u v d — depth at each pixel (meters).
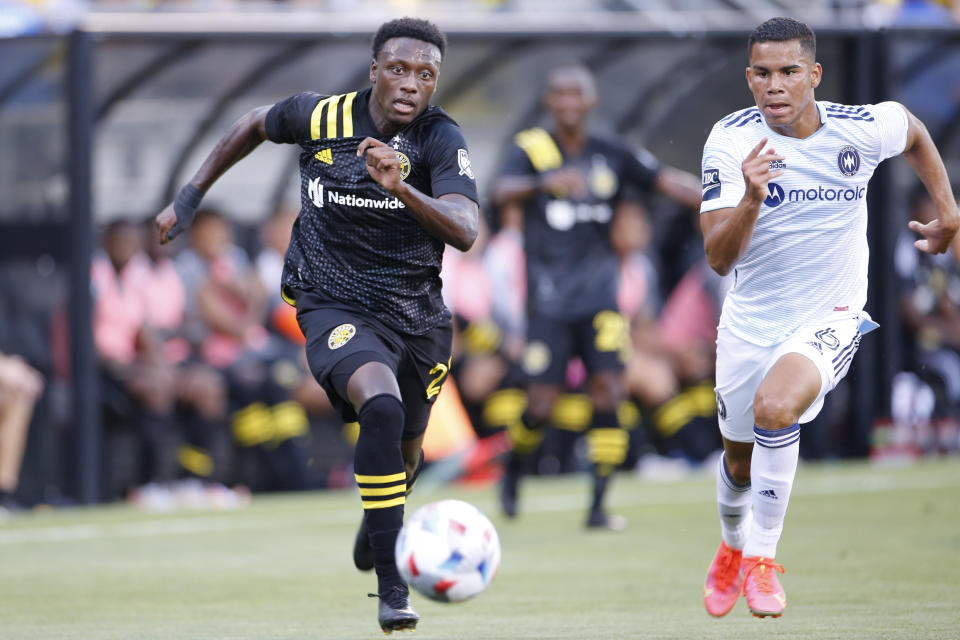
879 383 41.59
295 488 36.59
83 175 34.06
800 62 14.81
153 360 34.81
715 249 14.50
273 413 36.06
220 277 35.88
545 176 26.98
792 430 14.71
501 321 37.47
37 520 31.62
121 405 34.84
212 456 35.34
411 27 15.23
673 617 17.16
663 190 28.39
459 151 15.11
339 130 15.49
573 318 27.84
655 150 40.06
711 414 40.06
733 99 40.19
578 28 38.00
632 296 38.88
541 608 18.11
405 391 16.08
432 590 13.12
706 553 23.75
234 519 30.97
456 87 38.56
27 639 16.20
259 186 37.56
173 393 34.97
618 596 19.09
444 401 37.47
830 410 41.72
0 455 33.44
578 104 27.95
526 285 28.42
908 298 41.56
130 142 36.16
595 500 27.39
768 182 14.66
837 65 40.91
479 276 37.59
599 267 28.08
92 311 34.19
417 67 15.09
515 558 23.33
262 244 37.38
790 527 26.72
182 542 26.81
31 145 34.28
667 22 38.69
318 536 27.48
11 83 34.12
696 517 29.33
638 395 39.34
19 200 34.31
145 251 35.62
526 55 38.78
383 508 14.18
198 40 35.31
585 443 39.66
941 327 41.81
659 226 39.53
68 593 20.20
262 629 16.75
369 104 15.57
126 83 35.81
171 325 35.38
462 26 37.47
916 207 41.47
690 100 40.09
